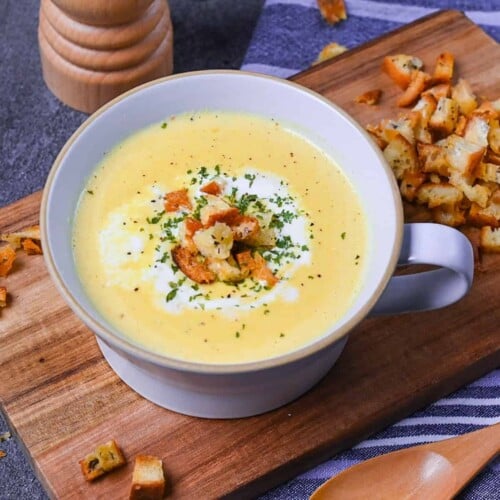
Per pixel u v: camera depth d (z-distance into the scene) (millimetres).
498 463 500
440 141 575
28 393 490
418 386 501
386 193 482
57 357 500
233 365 435
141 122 516
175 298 470
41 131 621
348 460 500
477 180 562
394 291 479
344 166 512
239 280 474
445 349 511
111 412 487
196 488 473
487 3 682
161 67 623
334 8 668
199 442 483
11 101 632
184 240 478
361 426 493
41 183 601
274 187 504
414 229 464
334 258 484
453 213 552
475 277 532
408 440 505
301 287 475
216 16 677
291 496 491
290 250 485
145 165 508
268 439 485
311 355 440
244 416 489
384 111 591
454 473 490
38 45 658
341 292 475
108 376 496
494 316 520
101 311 466
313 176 509
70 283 456
